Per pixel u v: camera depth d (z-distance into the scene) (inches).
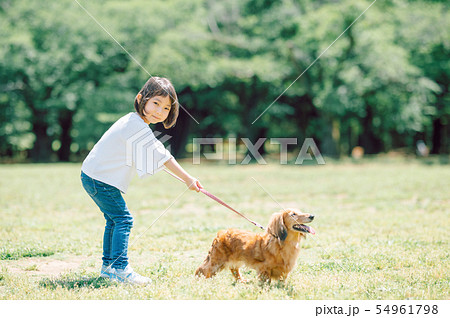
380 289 162.2
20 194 465.7
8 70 1000.2
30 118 1095.0
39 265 205.2
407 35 958.4
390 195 446.9
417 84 968.3
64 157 1182.3
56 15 1015.6
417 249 227.6
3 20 1019.3
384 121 1109.1
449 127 1339.8
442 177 599.8
